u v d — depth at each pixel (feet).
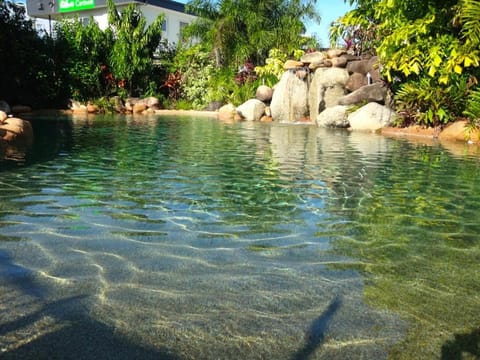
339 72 54.44
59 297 8.12
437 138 35.27
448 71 33.58
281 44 76.54
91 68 73.87
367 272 9.52
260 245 11.03
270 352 6.60
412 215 13.89
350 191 16.98
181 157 24.56
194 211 13.91
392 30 40.73
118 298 8.12
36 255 10.09
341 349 6.71
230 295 8.35
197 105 77.05
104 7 99.50
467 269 9.78
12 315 7.47
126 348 6.60
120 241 11.10
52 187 16.81
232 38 78.84
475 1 33.53
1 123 31.60
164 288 8.57
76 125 45.16
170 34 106.52
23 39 66.64
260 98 63.05
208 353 6.53
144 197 15.53
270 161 23.56
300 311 7.80
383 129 41.01
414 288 8.79
